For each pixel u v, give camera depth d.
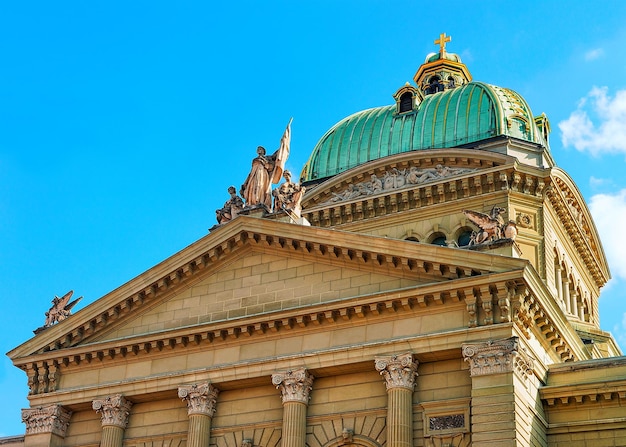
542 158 62.50
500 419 39.25
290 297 46.44
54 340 50.22
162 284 49.09
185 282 49.28
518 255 42.97
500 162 60.59
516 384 40.03
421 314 42.97
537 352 43.72
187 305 48.84
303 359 44.41
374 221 62.88
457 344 41.31
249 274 48.06
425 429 41.34
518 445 38.84
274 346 45.72
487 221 43.62
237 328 46.34
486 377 40.16
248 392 46.16
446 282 42.00
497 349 40.31
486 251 42.69
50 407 49.09
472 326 41.28
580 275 67.94
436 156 62.38
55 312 51.47
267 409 45.34
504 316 40.91
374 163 64.06
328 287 45.72
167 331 47.62
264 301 47.00
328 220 64.25
